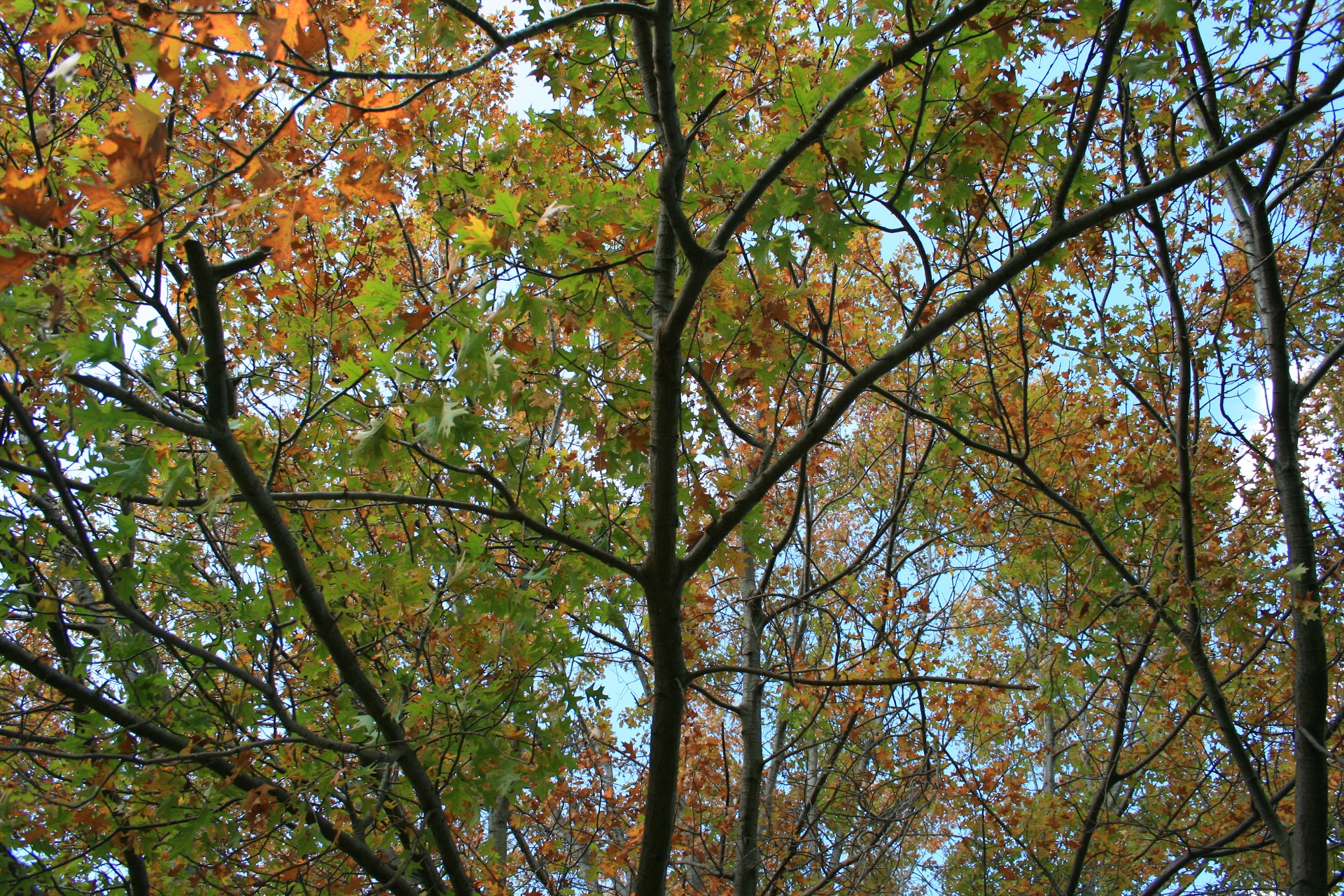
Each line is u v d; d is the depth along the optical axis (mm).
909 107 3611
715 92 4355
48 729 5047
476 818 3805
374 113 2281
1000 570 8305
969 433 6207
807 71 3576
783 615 7562
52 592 3838
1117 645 6109
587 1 4410
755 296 3930
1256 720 6648
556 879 6184
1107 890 8000
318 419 4141
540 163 4492
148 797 3457
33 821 3752
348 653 3480
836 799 6734
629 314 3881
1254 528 6469
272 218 2842
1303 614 5086
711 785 7402
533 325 3154
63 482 2975
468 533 4254
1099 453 6871
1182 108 4777
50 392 3428
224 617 3836
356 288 4121
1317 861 4668
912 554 6305
